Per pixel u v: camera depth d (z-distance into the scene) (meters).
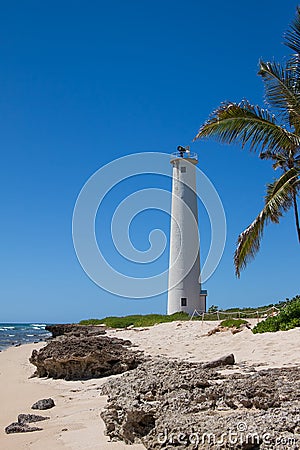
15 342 47.31
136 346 20.16
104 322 42.62
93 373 15.62
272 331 18.88
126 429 6.66
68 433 7.99
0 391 14.52
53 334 35.97
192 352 17.73
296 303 20.03
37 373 17.20
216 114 17.61
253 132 17.72
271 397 6.61
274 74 16.89
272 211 17.23
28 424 9.27
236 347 17.02
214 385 7.23
